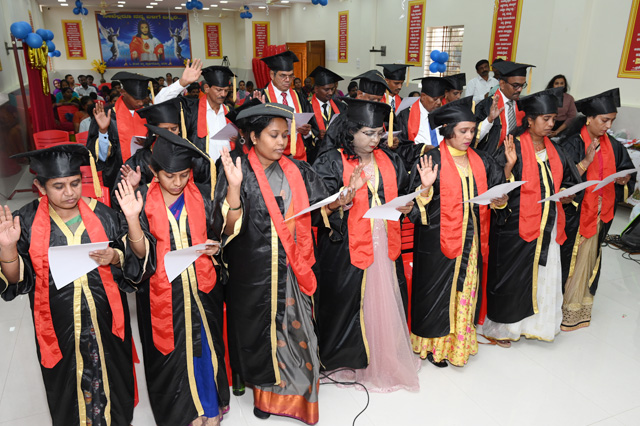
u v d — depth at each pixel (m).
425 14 10.27
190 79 3.71
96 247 1.88
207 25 19.44
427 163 2.68
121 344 2.21
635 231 4.98
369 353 2.85
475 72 9.13
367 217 2.39
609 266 4.72
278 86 4.63
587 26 6.99
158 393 2.34
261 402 2.65
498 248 3.22
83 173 4.59
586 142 3.40
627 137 6.55
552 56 7.46
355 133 2.57
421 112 4.32
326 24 14.70
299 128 4.04
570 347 3.40
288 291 2.46
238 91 11.24
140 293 2.25
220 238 2.29
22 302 3.93
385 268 2.78
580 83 7.20
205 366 2.41
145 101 3.92
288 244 2.34
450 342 3.12
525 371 3.12
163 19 18.80
